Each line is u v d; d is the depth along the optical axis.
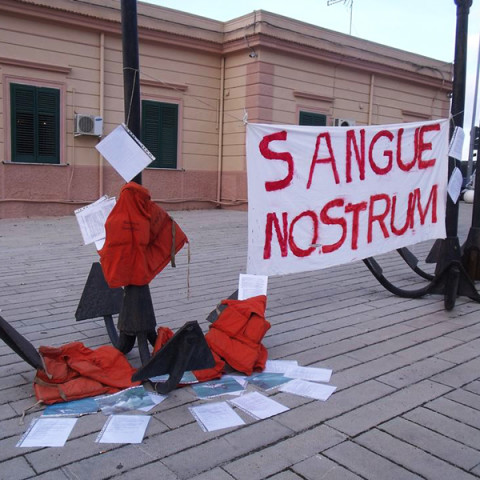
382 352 4.54
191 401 3.62
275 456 2.95
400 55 17.88
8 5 11.94
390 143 5.61
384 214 5.69
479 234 6.64
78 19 12.85
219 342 4.15
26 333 4.92
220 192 16.00
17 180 12.66
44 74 12.74
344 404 3.58
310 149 5.02
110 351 3.96
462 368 4.20
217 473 2.79
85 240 4.17
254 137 4.73
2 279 7.07
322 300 6.23
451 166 6.22
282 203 4.95
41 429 3.19
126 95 3.92
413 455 2.97
